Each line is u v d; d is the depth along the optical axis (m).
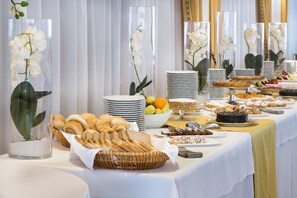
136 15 2.84
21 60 1.95
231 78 4.43
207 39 3.64
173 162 1.83
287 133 3.35
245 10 6.70
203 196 1.98
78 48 3.05
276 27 5.78
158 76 4.22
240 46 6.38
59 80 2.84
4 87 2.41
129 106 2.50
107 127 2.17
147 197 1.77
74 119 2.21
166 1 4.23
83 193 1.49
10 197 1.45
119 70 3.49
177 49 4.65
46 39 1.98
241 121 2.86
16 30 1.96
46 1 2.76
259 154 2.72
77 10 3.04
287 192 3.46
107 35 3.36
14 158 2.00
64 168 1.86
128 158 1.80
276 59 5.80
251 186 2.64
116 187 1.81
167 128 2.72
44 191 1.50
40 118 2.00
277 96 4.43
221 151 2.18
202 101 3.66
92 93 3.21
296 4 10.66
